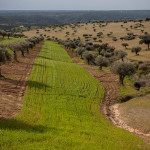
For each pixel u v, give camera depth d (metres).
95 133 23.91
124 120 31.14
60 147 18.97
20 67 58.53
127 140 23.19
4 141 18.22
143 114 32.09
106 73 64.69
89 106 35.03
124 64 50.69
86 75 58.72
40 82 45.09
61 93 39.66
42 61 73.38
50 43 149.88
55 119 26.64
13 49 65.88
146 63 71.06
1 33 135.38
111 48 110.94
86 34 178.12
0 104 28.09
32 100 33.16
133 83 54.44
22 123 23.14
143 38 104.25
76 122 26.83
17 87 39.16
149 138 25.19
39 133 21.22
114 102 40.12
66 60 89.88
